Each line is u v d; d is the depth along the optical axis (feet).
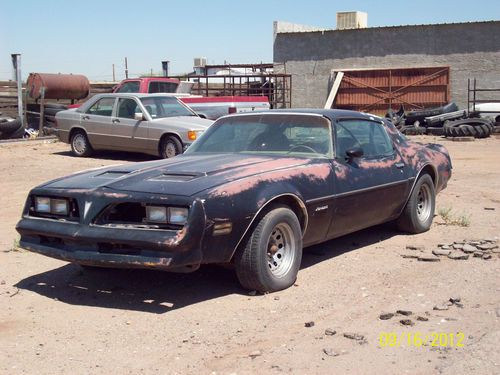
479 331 14.85
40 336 14.99
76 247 17.03
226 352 13.87
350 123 22.02
